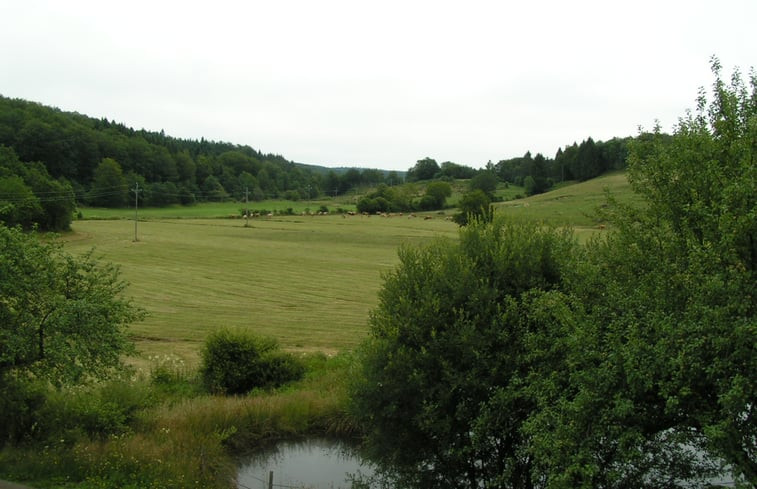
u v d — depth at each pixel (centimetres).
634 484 1272
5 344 1564
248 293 5594
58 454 1606
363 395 1702
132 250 8381
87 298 1678
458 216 11662
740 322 975
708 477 1314
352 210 17838
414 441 1716
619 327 1182
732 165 1200
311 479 1889
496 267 1670
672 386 1030
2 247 1577
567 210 11938
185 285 5947
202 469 1742
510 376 1532
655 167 1307
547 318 1400
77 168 16788
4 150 12162
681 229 1239
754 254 1099
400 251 1830
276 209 17588
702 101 1316
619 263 1345
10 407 1677
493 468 1658
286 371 2717
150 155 18912
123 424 1955
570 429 1135
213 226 12350
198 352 2992
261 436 2162
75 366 1589
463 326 1565
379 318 1728
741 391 926
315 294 5609
